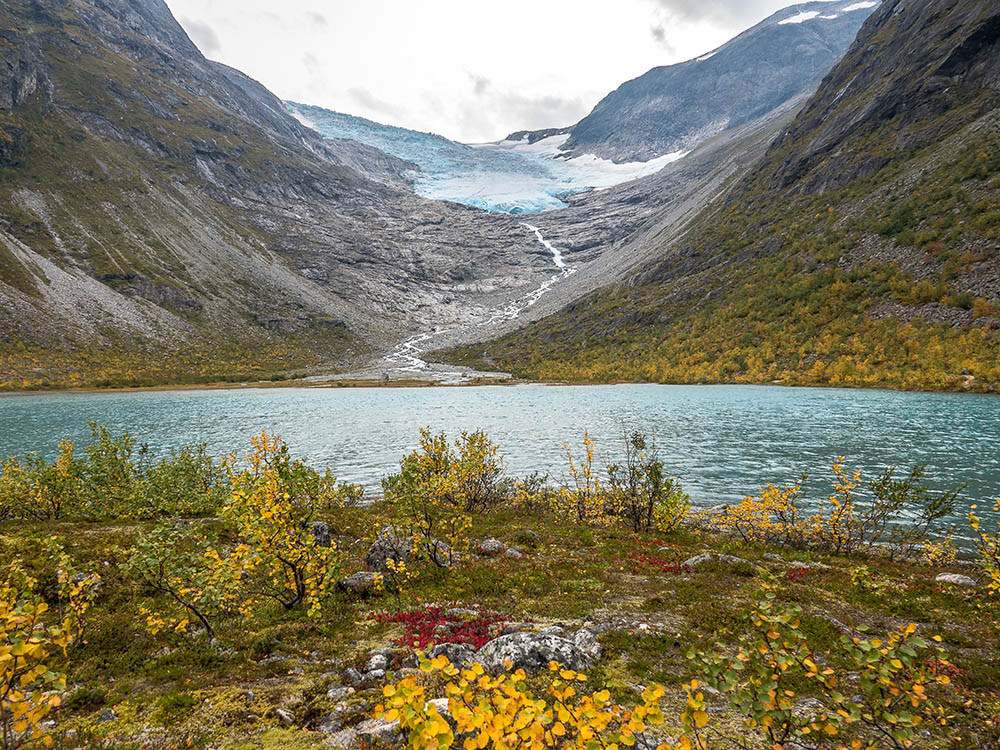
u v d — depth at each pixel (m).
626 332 166.50
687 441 47.22
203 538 10.93
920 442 43.03
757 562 15.86
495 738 3.37
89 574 12.44
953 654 9.22
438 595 12.83
